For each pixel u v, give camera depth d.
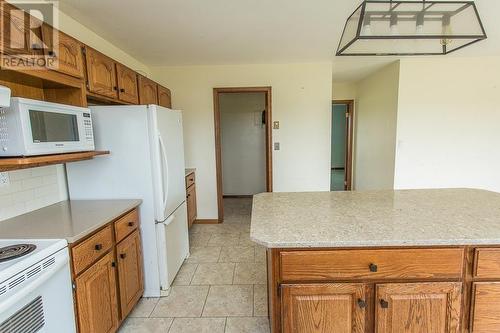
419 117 3.89
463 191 2.17
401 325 1.29
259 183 5.99
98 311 1.63
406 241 1.21
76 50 1.84
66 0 2.02
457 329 1.31
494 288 1.28
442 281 1.27
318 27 2.63
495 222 1.41
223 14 2.32
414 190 2.24
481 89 3.80
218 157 4.13
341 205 1.81
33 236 1.43
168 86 4.05
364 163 5.16
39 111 1.44
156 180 2.23
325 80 3.95
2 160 1.30
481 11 2.30
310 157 4.11
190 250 3.23
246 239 3.54
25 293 1.10
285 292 1.28
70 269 1.43
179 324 1.97
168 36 2.81
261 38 2.92
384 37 1.46
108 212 1.86
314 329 1.30
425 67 3.79
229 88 4.00
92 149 1.91
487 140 3.88
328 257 1.26
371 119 4.81
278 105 4.03
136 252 2.15
